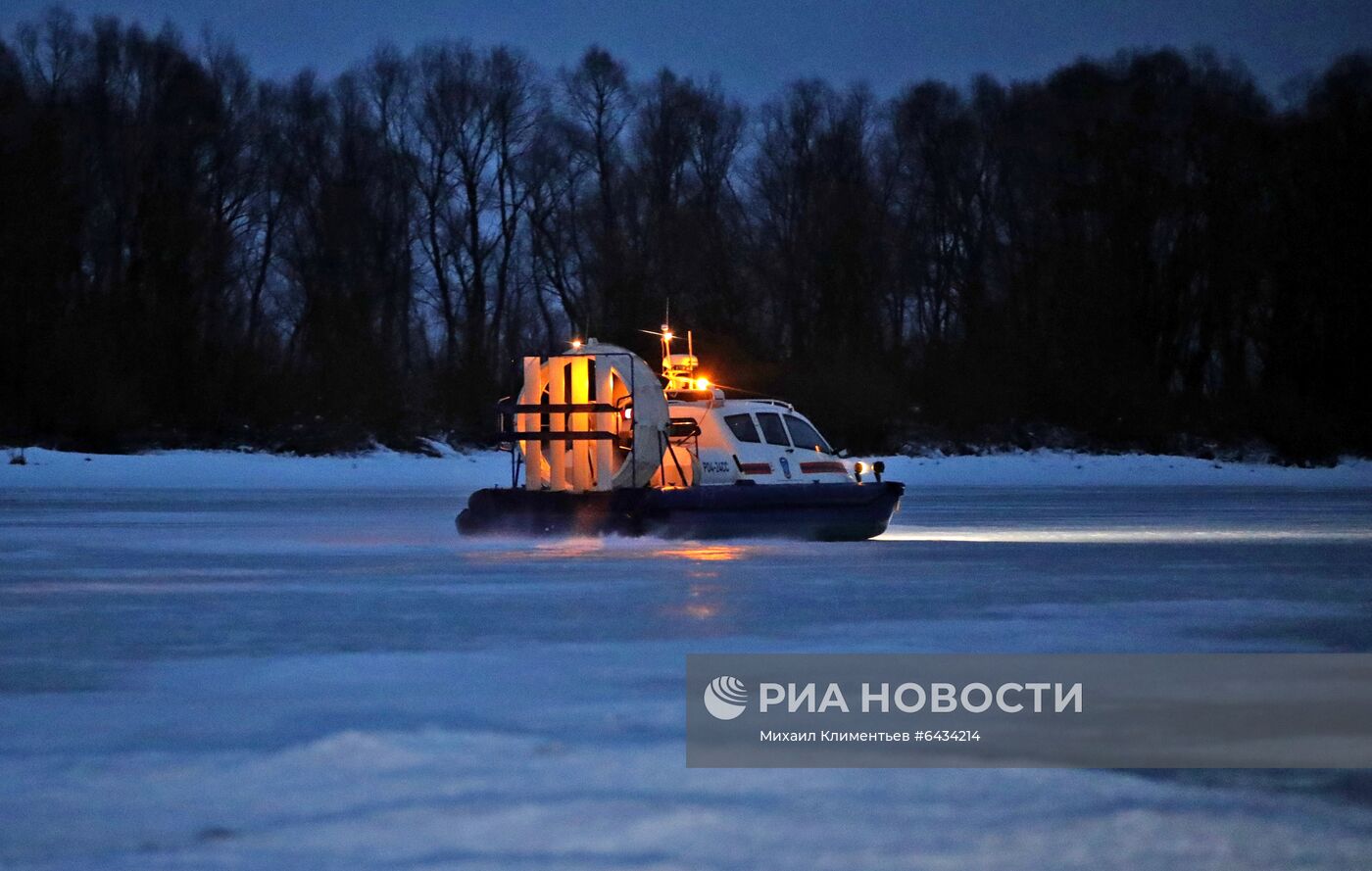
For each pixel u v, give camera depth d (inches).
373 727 289.1
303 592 533.6
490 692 326.0
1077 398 2384.4
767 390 2247.8
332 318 2218.3
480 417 2204.7
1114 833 222.1
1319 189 2632.9
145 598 518.0
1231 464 2310.5
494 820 226.1
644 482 771.4
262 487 1721.2
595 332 2327.8
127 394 1993.1
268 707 309.0
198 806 233.3
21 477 1722.4
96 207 2500.0
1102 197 2618.1
